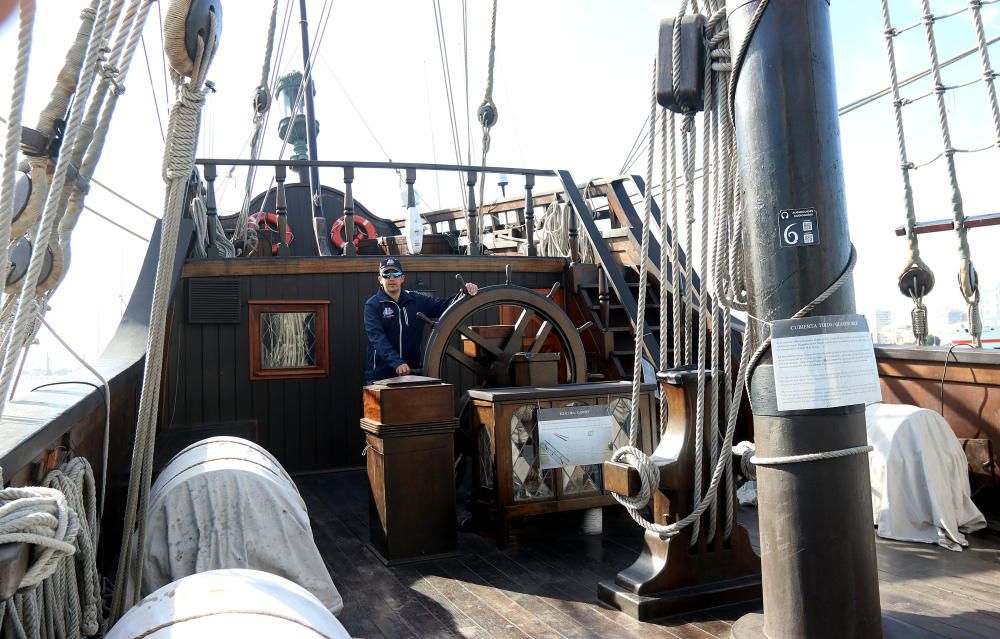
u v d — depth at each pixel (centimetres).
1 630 152
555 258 645
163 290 202
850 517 214
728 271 269
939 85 452
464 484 507
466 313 450
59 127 163
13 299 163
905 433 355
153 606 165
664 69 259
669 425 297
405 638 252
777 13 220
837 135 223
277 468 298
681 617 265
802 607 214
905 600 270
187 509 239
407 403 342
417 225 656
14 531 127
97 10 160
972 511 358
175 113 192
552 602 283
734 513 287
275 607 162
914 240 464
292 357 557
